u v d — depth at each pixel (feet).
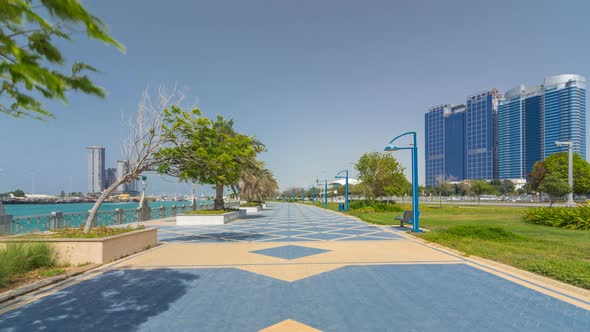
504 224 56.80
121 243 28.81
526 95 351.87
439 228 48.03
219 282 20.53
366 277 21.65
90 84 8.49
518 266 23.52
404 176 107.76
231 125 87.71
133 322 14.24
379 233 46.42
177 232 49.47
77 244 25.81
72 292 18.58
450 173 440.45
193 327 13.64
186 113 35.50
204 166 37.63
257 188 125.70
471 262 26.27
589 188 147.95
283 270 23.67
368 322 14.12
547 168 159.12
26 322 14.30
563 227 50.42
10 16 7.15
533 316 14.80
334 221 70.13
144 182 76.23
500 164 379.76
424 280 20.89
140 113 34.88
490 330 13.30
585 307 15.94
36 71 7.23
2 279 19.13
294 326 13.69
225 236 44.04
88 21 7.07
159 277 21.79
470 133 415.64
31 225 41.96
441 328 13.50
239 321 14.26
